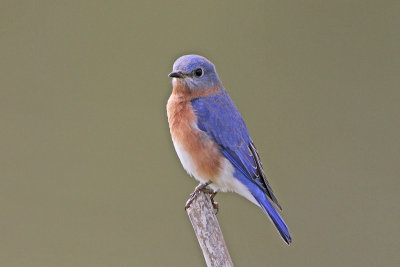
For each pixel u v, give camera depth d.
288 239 11.14
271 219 11.26
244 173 11.30
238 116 11.57
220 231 10.12
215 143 11.26
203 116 11.27
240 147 11.37
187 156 11.39
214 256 9.88
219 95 11.55
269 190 11.38
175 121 11.41
